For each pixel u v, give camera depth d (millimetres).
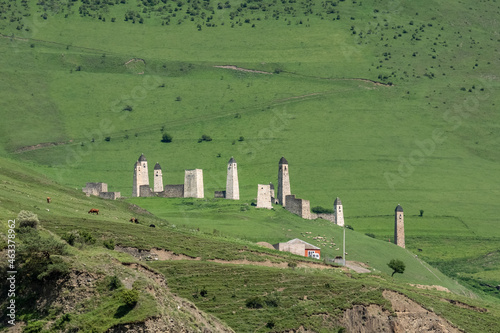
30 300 153250
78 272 157875
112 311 151375
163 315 154250
